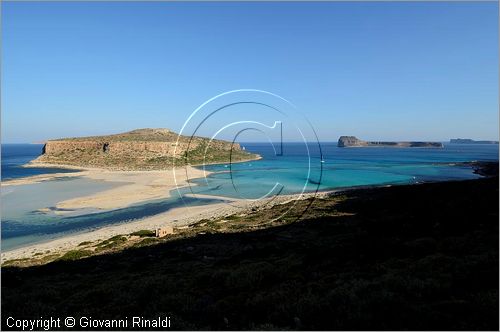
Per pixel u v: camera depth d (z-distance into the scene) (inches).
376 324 341.1
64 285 721.6
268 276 610.2
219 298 512.1
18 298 558.6
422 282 437.1
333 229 1183.6
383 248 725.9
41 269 984.9
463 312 350.0
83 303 538.0
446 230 853.8
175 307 478.6
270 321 388.5
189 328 387.9
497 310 341.1
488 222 872.3
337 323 355.6
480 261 504.7
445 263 534.6
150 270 836.0
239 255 912.9
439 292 411.5
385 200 1835.6
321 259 707.4
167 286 597.3
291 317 391.9
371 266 591.2
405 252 671.8
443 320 334.6
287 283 542.0
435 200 1560.0
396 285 442.6
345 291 433.1
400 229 971.9
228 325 392.8
